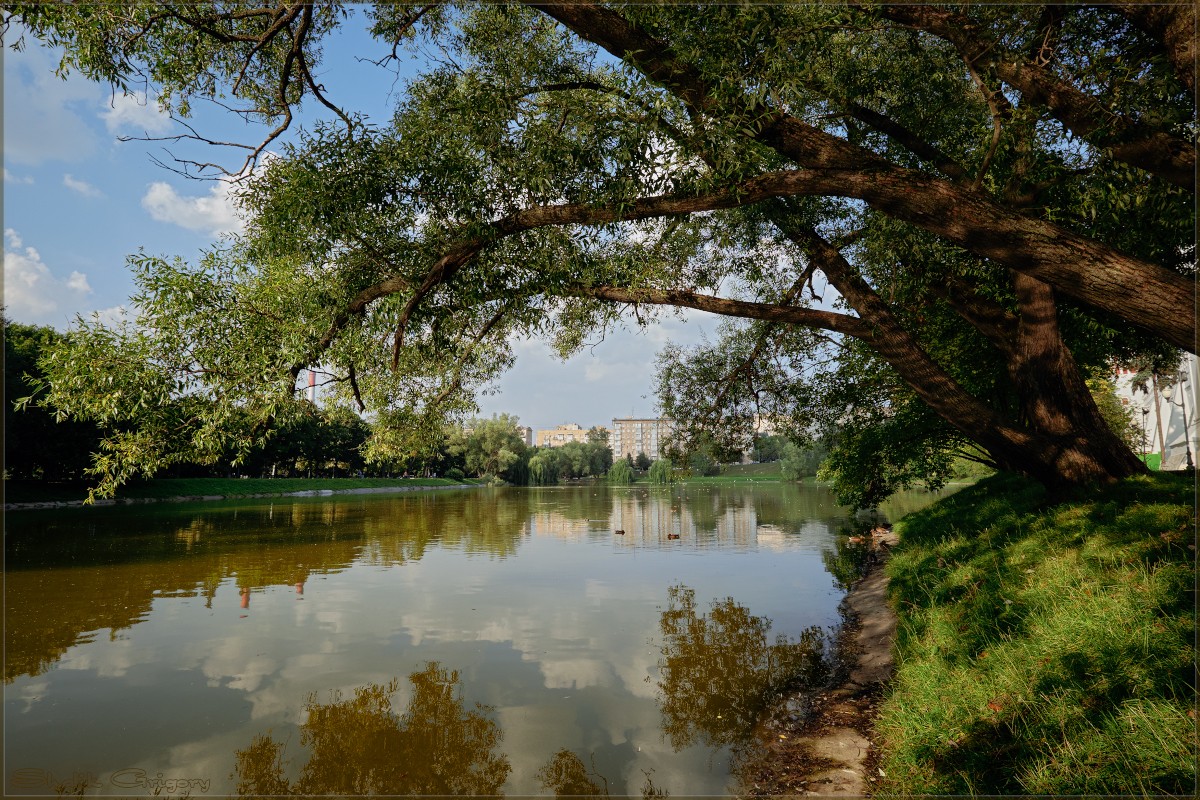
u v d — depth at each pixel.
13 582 14.42
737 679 7.79
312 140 5.95
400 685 7.82
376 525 28.02
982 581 7.17
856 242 9.87
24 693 7.64
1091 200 6.27
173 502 43.31
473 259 6.24
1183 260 8.48
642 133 5.29
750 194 5.25
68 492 39.69
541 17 7.32
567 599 12.52
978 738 4.68
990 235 4.76
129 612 11.58
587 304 9.03
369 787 5.43
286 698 7.44
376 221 6.32
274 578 14.90
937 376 8.49
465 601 12.39
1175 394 34.31
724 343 13.19
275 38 7.68
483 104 6.07
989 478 14.80
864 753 5.45
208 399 5.99
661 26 5.25
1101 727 4.14
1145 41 5.60
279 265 6.66
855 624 9.91
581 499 52.97
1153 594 5.02
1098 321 10.06
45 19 5.55
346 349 6.57
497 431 96.38
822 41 5.47
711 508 38.91
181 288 5.78
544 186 5.86
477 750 6.06
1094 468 8.23
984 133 6.29
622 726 6.55
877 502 17.34
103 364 5.51
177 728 6.64
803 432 14.91
